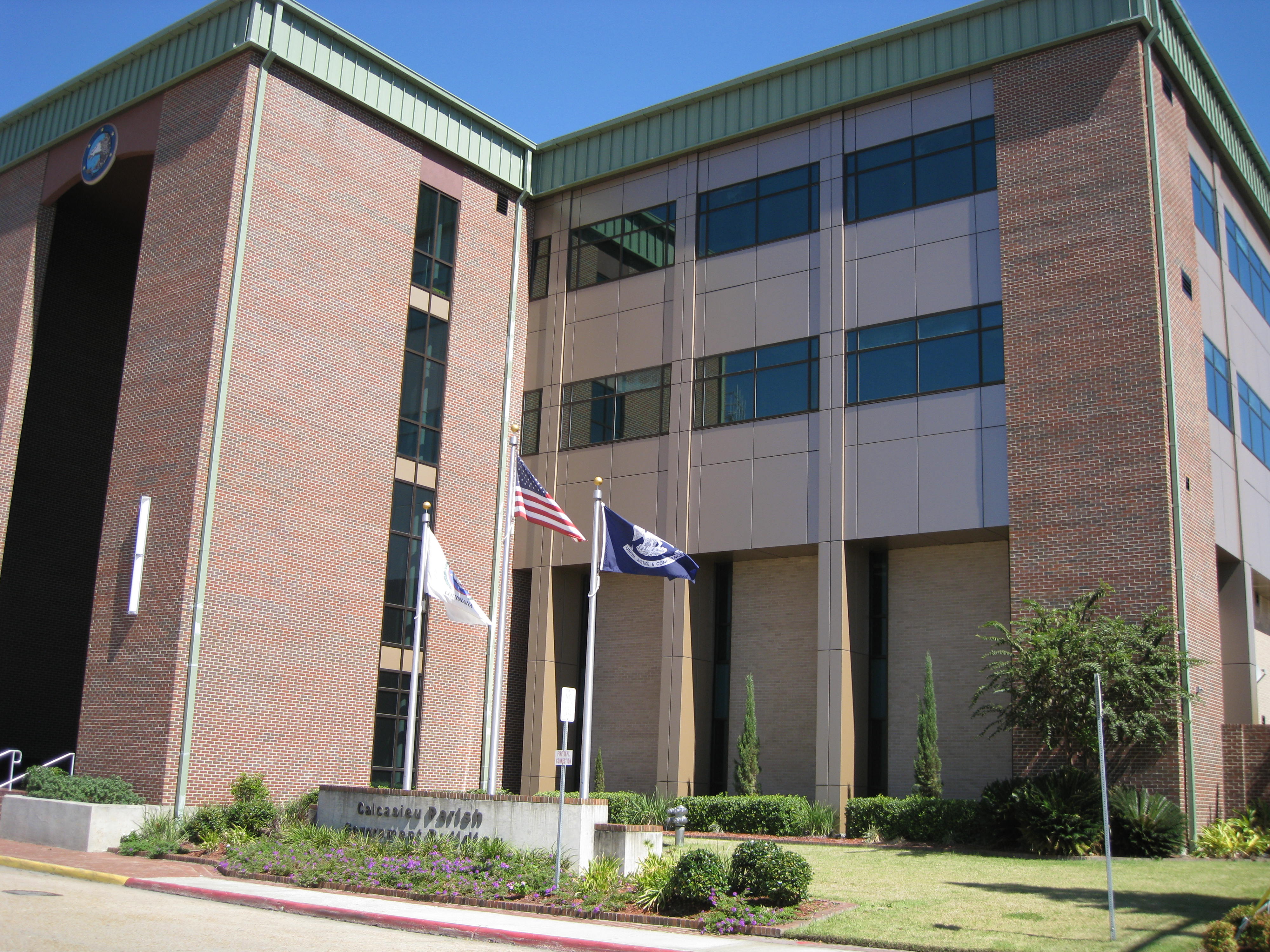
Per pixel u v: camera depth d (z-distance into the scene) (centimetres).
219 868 2144
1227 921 1400
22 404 3362
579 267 3725
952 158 3053
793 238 3284
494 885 1878
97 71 3394
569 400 3638
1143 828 2325
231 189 2917
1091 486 2672
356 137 3244
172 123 3155
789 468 3142
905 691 3031
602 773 3259
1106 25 2838
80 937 1372
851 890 1880
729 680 3328
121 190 3522
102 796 2541
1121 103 2803
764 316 3291
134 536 2833
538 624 3491
